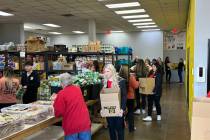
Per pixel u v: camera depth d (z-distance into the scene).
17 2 8.95
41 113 3.57
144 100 7.91
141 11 10.88
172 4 9.37
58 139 4.16
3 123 2.83
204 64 4.17
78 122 3.36
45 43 7.75
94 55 8.22
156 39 18.98
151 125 6.59
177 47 18.59
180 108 8.77
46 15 11.69
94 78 5.56
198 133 1.74
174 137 5.58
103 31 19.08
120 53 8.38
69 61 8.21
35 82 5.80
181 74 17.52
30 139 4.12
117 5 9.62
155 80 6.90
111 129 4.31
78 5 9.56
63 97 3.36
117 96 4.09
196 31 4.21
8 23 14.03
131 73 6.41
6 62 7.25
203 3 4.17
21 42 13.91
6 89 4.93
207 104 1.74
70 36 20.78
